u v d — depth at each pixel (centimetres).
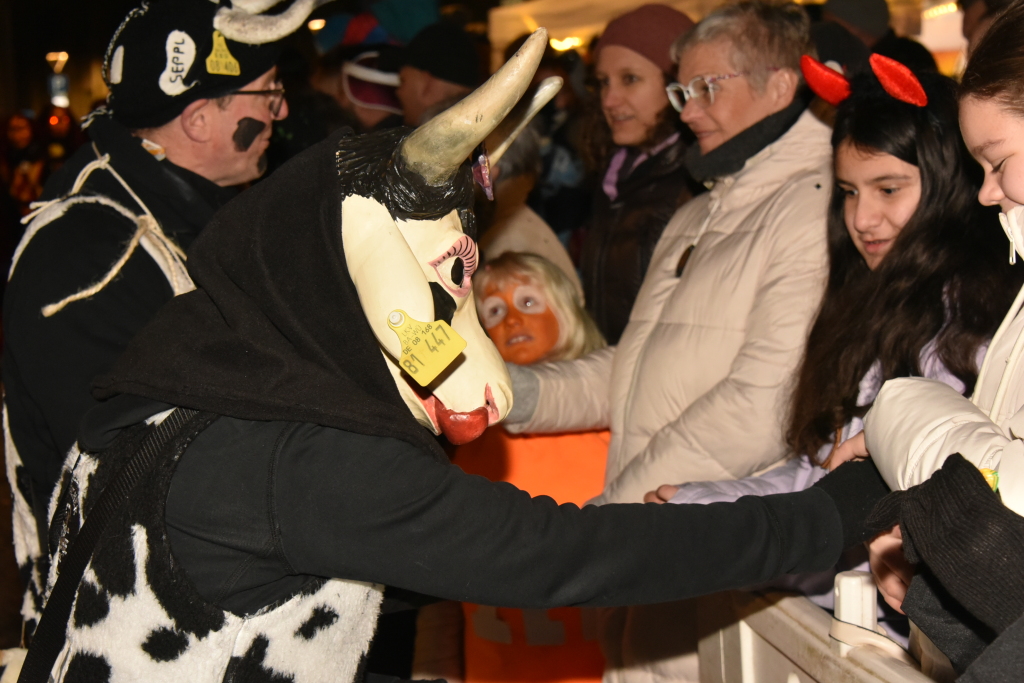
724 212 204
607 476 212
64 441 154
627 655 198
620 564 104
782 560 110
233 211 109
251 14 175
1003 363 116
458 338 102
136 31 172
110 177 173
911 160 155
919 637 123
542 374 211
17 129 685
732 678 164
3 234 611
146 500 103
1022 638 84
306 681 108
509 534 101
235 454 103
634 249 258
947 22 483
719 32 206
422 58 333
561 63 353
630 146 272
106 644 104
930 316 150
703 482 170
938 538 92
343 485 100
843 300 167
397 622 212
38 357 155
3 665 133
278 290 105
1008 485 91
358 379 107
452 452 214
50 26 997
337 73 376
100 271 159
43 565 162
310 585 107
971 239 149
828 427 161
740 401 181
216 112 177
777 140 201
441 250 107
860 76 168
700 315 196
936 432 105
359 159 107
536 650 210
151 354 110
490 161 123
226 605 102
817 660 133
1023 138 101
